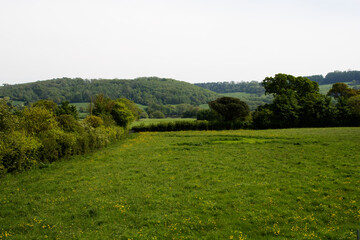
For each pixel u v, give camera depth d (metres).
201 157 23.48
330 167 18.38
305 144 28.97
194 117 127.50
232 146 29.58
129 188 15.06
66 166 21.34
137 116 82.12
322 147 26.44
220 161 21.62
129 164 21.36
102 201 13.09
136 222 10.84
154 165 20.83
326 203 11.87
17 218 11.48
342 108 58.66
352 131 41.84
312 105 59.75
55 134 24.69
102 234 9.91
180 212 11.66
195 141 34.91
